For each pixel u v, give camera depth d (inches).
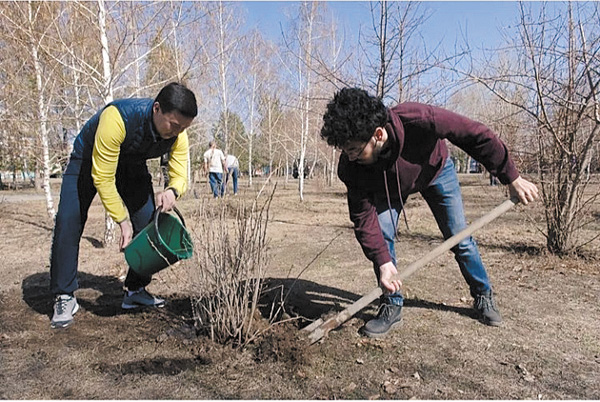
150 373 91.8
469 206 389.7
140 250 108.0
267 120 664.4
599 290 142.8
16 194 675.4
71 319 117.5
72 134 311.3
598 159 182.7
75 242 117.2
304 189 757.3
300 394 84.2
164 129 104.3
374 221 105.3
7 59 262.1
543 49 179.6
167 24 240.5
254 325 106.0
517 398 82.3
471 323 116.4
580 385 86.2
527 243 218.7
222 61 537.3
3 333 111.7
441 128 91.6
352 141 82.2
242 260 102.7
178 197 115.6
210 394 84.2
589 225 257.8
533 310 125.2
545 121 174.9
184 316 121.8
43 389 85.6
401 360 96.8
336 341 106.0
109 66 215.2
